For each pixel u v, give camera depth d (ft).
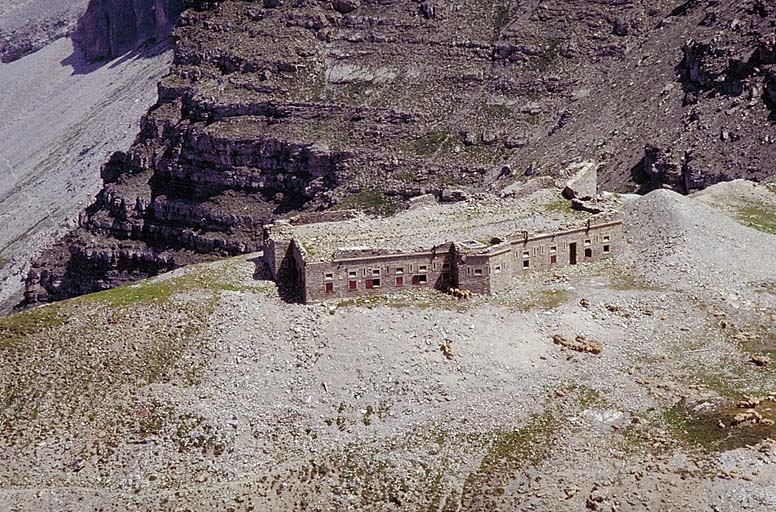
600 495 479.82
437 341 573.74
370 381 557.74
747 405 517.96
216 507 506.48
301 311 599.57
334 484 510.58
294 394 556.92
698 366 561.43
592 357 570.05
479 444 520.83
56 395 575.79
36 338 616.39
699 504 467.93
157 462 533.55
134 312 623.77
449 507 490.08
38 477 531.91
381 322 584.40
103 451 541.34
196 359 583.58
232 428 544.62
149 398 565.12
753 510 460.55
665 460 494.18
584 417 529.86
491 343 573.33
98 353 597.11
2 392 581.94
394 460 517.96
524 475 499.51
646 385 547.49
